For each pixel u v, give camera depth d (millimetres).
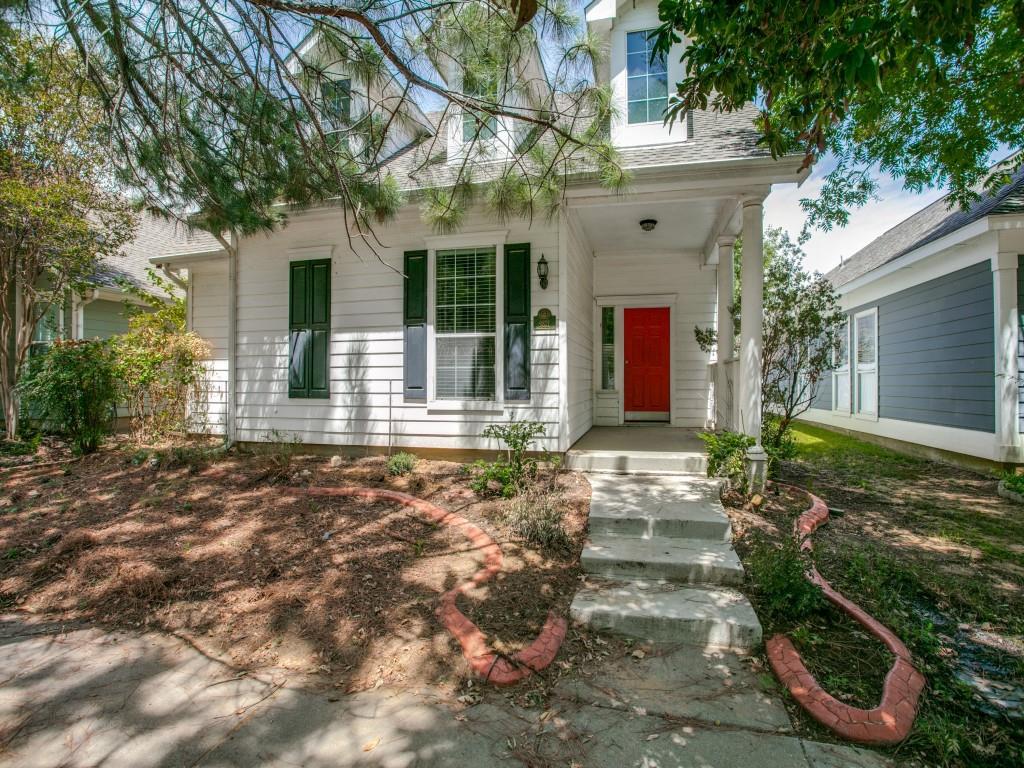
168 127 3664
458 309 6730
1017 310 6855
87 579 3752
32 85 4438
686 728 2359
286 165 4035
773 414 7305
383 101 3656
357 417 7152
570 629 3182
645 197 5906
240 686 2674
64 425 7359
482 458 6613
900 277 9344
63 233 7871
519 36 3199
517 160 3971
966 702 2467
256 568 3828
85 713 2461
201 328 9484
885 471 7395
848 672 2691
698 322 9141
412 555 4031
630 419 9406
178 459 6656
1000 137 6215
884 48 2400
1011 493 5855
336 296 7250
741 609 3221
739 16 2611
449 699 2566
